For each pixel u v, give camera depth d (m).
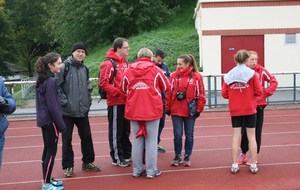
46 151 6.26
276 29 20.59
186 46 24.70
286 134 10.51
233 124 6.95
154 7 30.61
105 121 13.78
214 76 15.25
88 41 31.97
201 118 13.71
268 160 7.84
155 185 6.47
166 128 12.03
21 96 15.64
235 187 6.26
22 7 57.72
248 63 7.16
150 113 6.61
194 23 29.91
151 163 6.80
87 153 7.33
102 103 15.66
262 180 6.57
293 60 20.73
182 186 6.38
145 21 30.50
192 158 8.16
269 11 20.55
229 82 6.75
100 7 29.98
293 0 20.38
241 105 6.75
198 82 7.25
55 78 6.17
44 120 6.02
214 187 6.29
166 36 26.59
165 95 8.27
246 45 20.66
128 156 7.95
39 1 57.50
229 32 20.56
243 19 20.56
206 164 7.66
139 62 6.71
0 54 43.75
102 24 30.80
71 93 6.86
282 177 6.71
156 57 8.40
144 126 6.69
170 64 22.78
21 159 8.72
